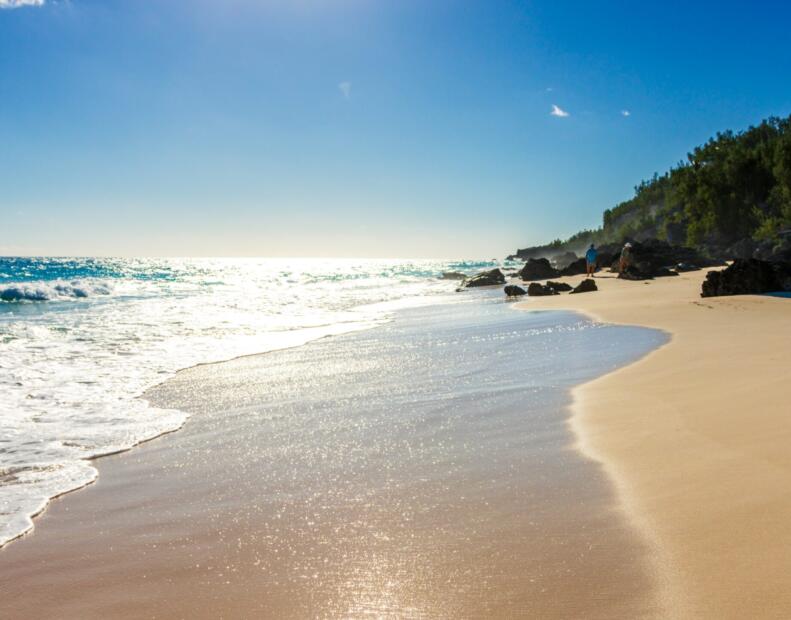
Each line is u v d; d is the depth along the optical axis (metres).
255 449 6.45
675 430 5.97
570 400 7.80
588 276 43.31
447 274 69.06
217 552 4.06
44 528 4.62
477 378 9.70
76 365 12.14
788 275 20.02
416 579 3.51
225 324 19.92
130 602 3.49
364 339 15.57
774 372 7.96
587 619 2.98
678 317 15.91
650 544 3.69
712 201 98.31
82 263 117.50
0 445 6.82
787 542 3.50
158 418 7.98
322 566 3.76
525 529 4.08
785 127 139.38
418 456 5.90
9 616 3.39
